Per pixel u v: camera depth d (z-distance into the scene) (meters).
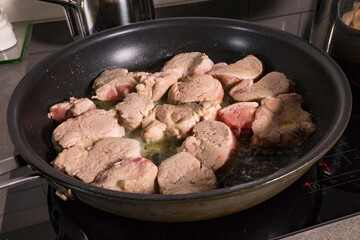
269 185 0.23
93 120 0.36
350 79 0.40
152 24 0.42
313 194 0.30
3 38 0.49
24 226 0.29
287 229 0.27
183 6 0.54
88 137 0.35
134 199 0.22
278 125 0.34
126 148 0.33
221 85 0.41
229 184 0.32
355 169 0.31
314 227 0.27
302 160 0.24
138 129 0.38
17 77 0.47
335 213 0.28
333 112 0.30
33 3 0.52
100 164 0.32
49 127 0.37
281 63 0.41
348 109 0.28
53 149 0.36
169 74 0.41
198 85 0.40
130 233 0.28
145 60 0.45
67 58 0.39
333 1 0.39
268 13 0.55
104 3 0.43
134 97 0.39
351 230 0.27
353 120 0.36
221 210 0.25
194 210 0.25
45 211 0.30
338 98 0.30
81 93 0.42
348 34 0.37
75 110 0.37
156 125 0.36
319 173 0.31
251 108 0.37
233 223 0.28
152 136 0.36
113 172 0.30
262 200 0.27
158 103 0.41
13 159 0.29
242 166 0.33
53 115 0.37
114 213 0.27
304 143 0.34
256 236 0.27
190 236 0.27
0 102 0.44
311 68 0.36
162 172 0.31
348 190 0.30
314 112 0.35
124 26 0.42
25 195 0.31
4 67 0.49
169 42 0.44
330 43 0.41
